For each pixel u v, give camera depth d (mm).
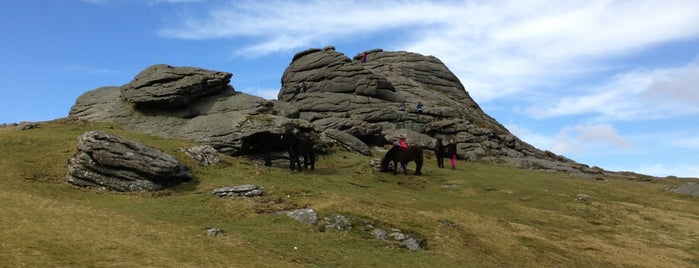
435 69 98625
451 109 73188
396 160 44094
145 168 32562
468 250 25859
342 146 51656
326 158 46750
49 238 20016
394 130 64625
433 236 27031
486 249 26312
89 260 18250
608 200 40281
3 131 42500
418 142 61594
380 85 75250
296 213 28000
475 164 56906
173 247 21219
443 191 39312
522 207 35531
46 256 18000
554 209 36156
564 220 33344
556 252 26953
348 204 30031
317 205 29750
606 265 25750
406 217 29328
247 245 22781
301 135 42906
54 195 29016
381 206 30656
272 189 32562
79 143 33719
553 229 31078
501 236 28516
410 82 89562
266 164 42469
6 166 32938
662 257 27703
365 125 60062
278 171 39906
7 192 27719
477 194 38969
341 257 22781
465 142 65875
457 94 95938
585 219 34188
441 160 50781
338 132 53281
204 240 22781
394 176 43438
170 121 48281
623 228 32812
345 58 75375
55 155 35594
